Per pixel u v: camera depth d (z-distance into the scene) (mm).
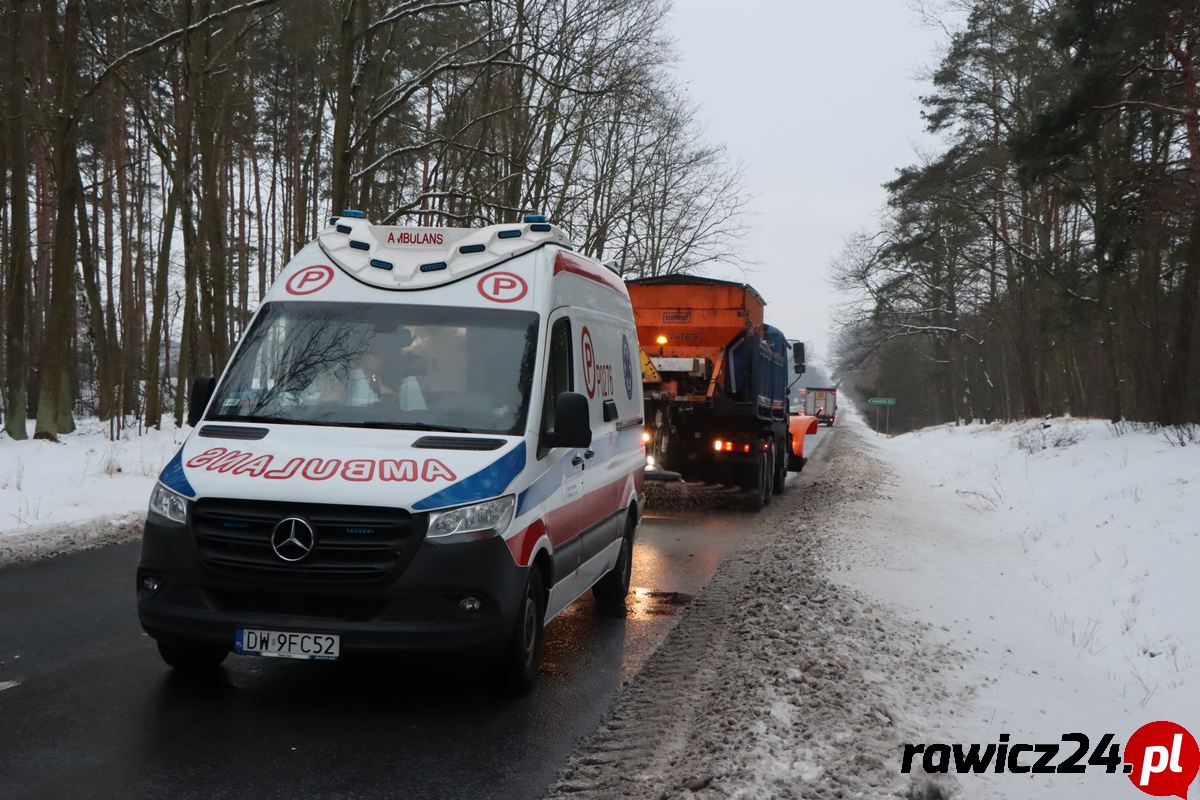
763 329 19500
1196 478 13586
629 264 41500
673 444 18031
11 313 22000
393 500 5586
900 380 89562
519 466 6129
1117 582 10422
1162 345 20688
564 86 22922
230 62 26375
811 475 27297
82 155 39594
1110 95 24656
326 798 4562
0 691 5984
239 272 39969
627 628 8344
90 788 4562
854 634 7711
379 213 29812
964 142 43094
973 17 37969
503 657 6023
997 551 14016
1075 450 22234
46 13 22438
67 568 10195
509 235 7449
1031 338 48812
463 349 6727
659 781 4812
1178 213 22391
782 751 5043
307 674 6535
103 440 24219
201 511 5691
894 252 49969
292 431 6254
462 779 4848
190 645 5988
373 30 21406
